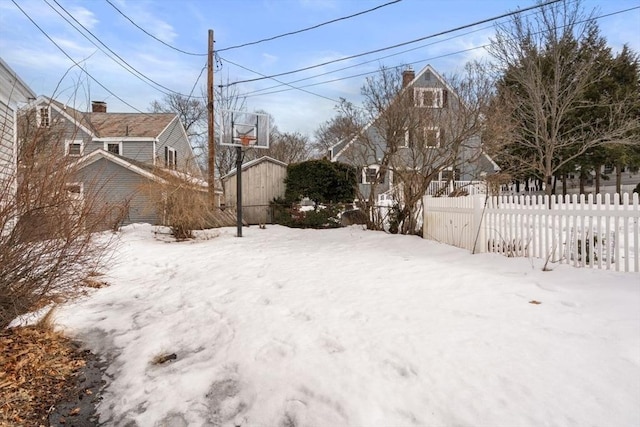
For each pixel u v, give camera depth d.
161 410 2.71
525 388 2.50
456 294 4.56
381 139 12.73
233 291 5.31
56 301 4.27
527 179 23.50
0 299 3.60
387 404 2.46
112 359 3.57
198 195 12.52
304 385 2.76
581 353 2.91
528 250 6.14
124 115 24.38
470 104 10.69
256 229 14.56
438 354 3.01
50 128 4.07
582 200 5.34
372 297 4.62
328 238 11.15
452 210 8.33
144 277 6.70
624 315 3.58
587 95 17.45
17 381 3.10
